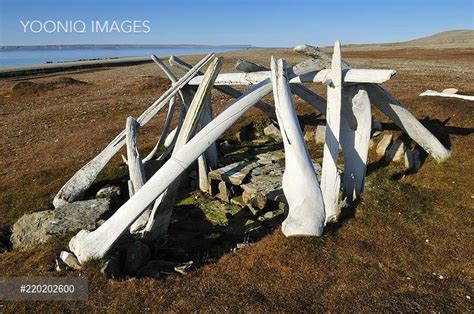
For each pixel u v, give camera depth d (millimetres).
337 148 9750
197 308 6953
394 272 7730
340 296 7152
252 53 81188
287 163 8938
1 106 31375
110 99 30781
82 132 21406
